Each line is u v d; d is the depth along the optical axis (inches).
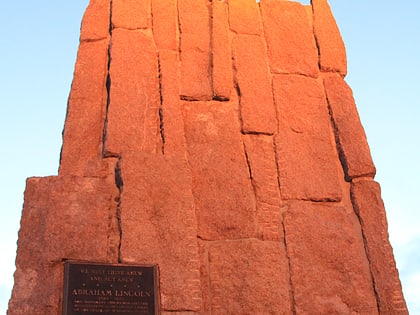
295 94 232.7
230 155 210.4
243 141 215.6
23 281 175.2
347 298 191.6
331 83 240.7
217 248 191.5
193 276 181.8
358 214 208.8
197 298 178.4
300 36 251.3
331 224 204.1
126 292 174.2
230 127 217.6
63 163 201.6
